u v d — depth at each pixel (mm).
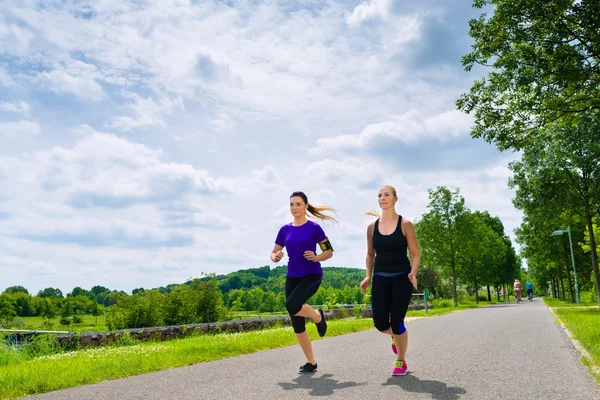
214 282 24344
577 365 5227
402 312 4820
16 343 9562
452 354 6254
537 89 12375
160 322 23031
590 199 20578
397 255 4926
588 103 12594
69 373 5066
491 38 12195
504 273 65875
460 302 49906
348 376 4820
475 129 13555
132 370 5391
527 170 21984
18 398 4113
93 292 177500
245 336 9562
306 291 5258
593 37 10953
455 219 40875
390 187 5109
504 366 5191
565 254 40625
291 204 5602
